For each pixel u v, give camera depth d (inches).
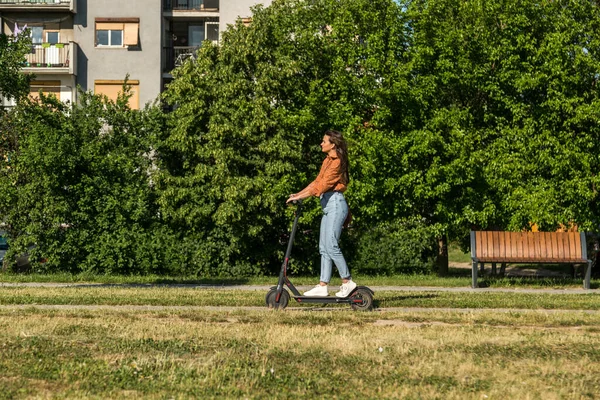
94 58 1796.3
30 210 981.2
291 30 1096.2
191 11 1849.2
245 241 1047.0
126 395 235.1
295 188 1027.3
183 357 289.7
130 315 404.2
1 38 1061.1
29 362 276.7
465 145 966.4
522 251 743.7
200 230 1054.4
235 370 267.4
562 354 303.7
